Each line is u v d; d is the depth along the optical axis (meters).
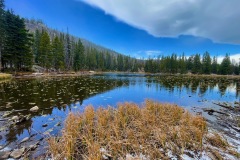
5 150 4.15
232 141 5.10
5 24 25.59
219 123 7.03
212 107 10.37
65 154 3.62
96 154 3.58
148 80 30.16
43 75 30.91
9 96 11.09
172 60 70.75
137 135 4.63
